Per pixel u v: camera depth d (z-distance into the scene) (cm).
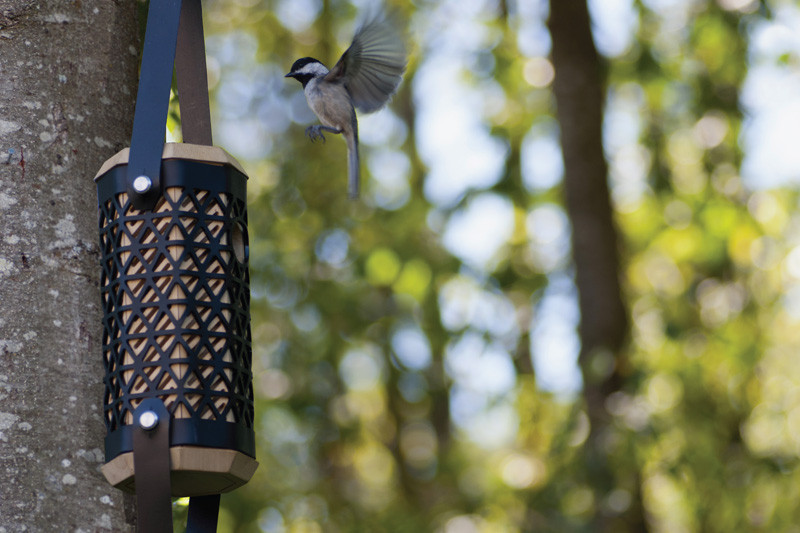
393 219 1630
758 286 1395
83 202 395
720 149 1456
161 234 345
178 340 337
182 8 386
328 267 1620
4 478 355
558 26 1416
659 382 1203
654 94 1503
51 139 395
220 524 1476
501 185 1527
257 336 1611
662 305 1401
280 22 1725
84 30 415
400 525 1492
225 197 356
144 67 348
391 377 1700
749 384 1288
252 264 1596
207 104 382
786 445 1223
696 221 1419
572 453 1159
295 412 1548
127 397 335
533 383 1438
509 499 1334
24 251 379
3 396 363
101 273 364
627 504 1103
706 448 1135
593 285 1366
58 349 374
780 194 1472
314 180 1672
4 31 400
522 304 1530
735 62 1434
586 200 1384
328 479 1634
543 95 1631
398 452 1797
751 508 1175
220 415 335
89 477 368
